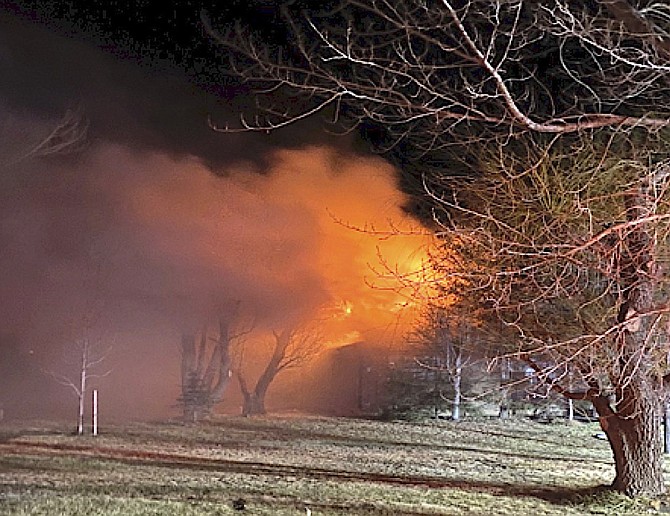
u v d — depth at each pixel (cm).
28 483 1291
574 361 993
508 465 1675
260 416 2578
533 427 2389
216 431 2164
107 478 1365
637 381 1197
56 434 1989
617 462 1287
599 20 693
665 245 718
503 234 835
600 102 789
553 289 785
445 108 728
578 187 835
